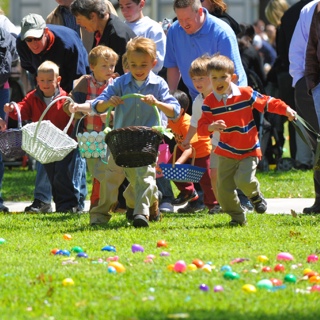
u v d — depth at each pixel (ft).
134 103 74.23
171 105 72.74
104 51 80.59
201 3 96.53
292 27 116.98
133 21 92.58
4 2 262.26
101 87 81.46
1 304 45.42
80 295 46.78
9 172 147.23
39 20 87.04
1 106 94.58
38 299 46.21
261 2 270.05
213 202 87.51
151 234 69.51
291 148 141.79
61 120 87.97
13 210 97.91
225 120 73.05
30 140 74.69
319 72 84.38
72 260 57.11
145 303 44.75
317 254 59.72
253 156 73.82
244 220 75.56
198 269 53.57
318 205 86.79
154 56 73.31
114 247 62.44
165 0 275.59
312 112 86.69
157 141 68.74
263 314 42.88
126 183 87.81
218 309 43.47
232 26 96.78
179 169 80.53
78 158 89.81
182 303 44.70
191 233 69.82
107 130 71.92
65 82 89.81
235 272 52.44
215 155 82.58
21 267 55.06
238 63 88.84
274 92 134.10
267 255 59.06
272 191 112.06
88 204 102.58
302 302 45.50
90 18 85.66
